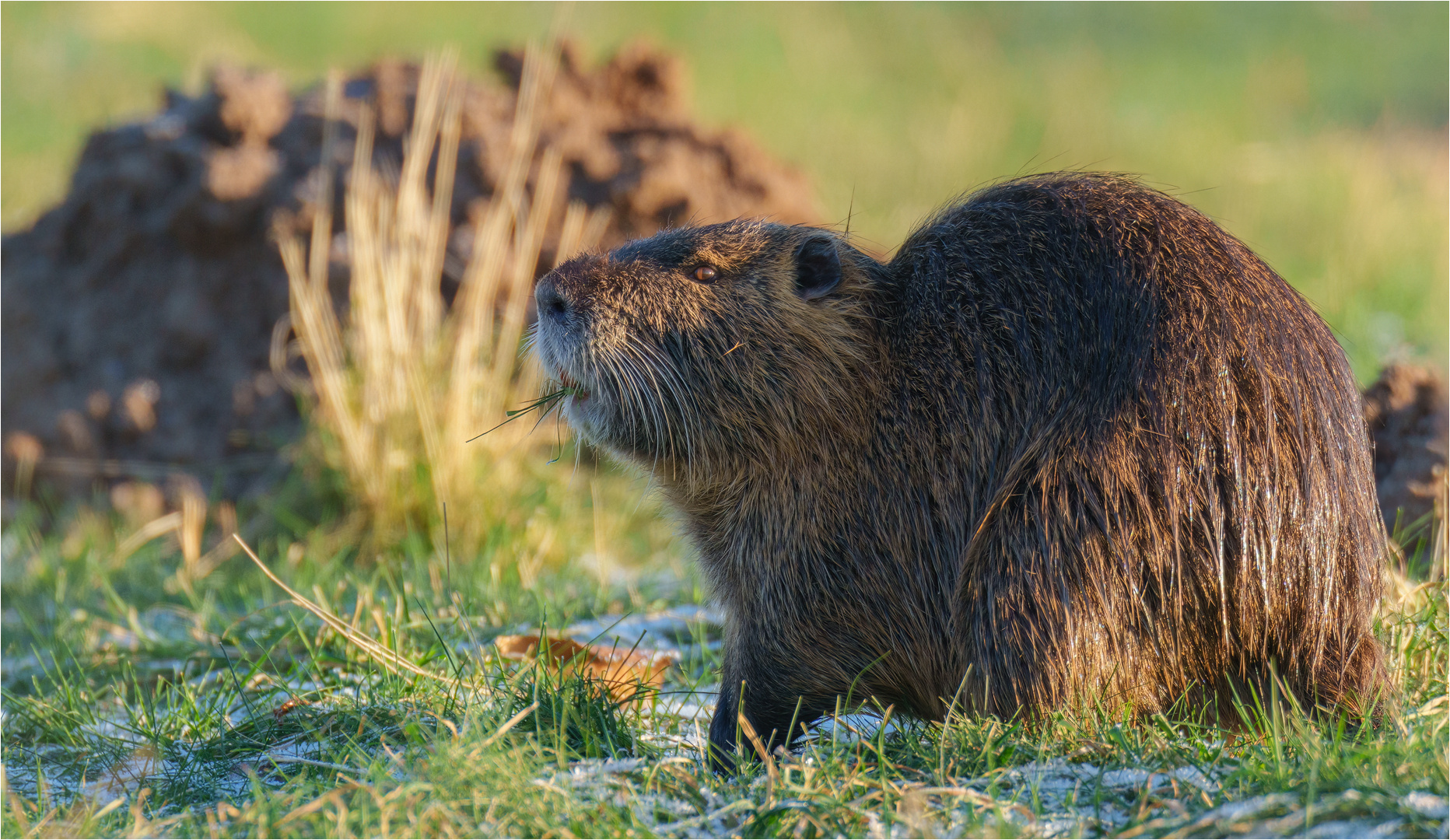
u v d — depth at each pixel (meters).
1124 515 5.82
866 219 22.70
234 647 8.70
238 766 6.39
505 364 12.10
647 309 6.66
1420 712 6.02
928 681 6.46
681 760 5.69
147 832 5.41
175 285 13.19
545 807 5.10
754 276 6.69
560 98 14.47
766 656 6.56
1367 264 21.11
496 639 7.92
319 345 11.59
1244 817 4.73
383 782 5.34
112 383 12.95
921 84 31.44
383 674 7.24
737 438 6.61
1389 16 39.81
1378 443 9.42
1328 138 28.44
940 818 5.07
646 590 10.09
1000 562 5.96
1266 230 23.06
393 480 11.04
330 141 13.40
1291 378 6.00
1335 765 5.07
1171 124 28.75
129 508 12.09
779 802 5.16
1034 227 6.52
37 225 13.77
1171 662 5.89
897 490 6.38
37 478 12.70
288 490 11.62
